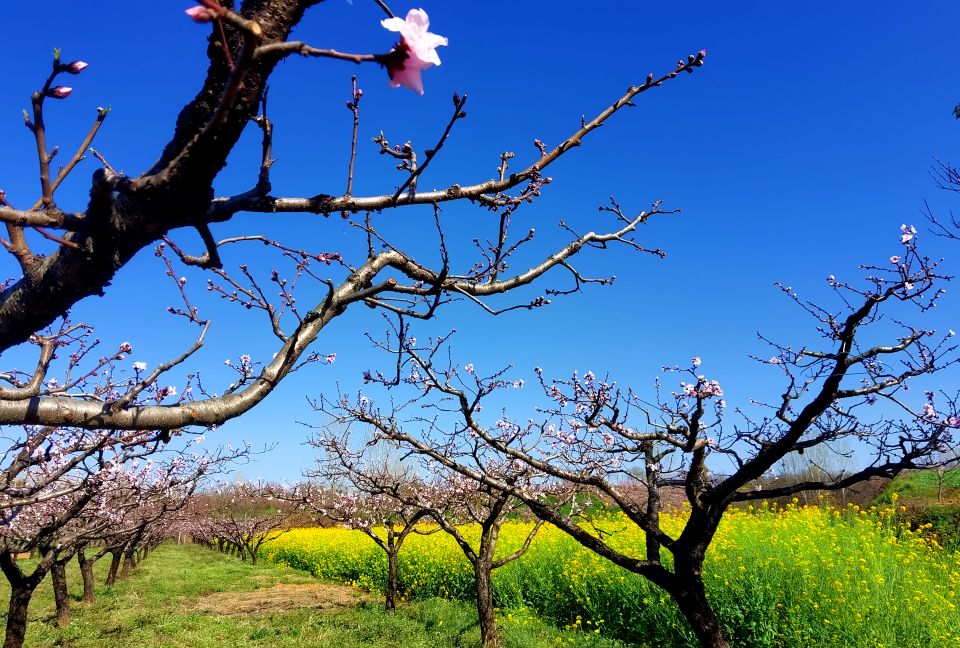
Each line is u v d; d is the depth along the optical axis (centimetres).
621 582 880
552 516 492
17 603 720
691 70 204
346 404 695
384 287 221
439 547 1365
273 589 1541
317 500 1409
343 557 1761
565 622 962
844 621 669
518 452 477
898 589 735
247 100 125
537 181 212
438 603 1126
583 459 584
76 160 133
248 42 102
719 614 730
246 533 2617
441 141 161
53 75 123
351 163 166
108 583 1634
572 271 302
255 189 150
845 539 895
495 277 273
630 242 310
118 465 538
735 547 865
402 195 170
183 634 970
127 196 132
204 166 125
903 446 380
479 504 1128
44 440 396
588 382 453
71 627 1044
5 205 127
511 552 1179
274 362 207
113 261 135
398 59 107
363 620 1020
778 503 1570
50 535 756
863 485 1678
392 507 1212
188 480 820
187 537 3788
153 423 177
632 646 789
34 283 141
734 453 422
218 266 180
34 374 161
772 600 720
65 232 140
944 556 945
